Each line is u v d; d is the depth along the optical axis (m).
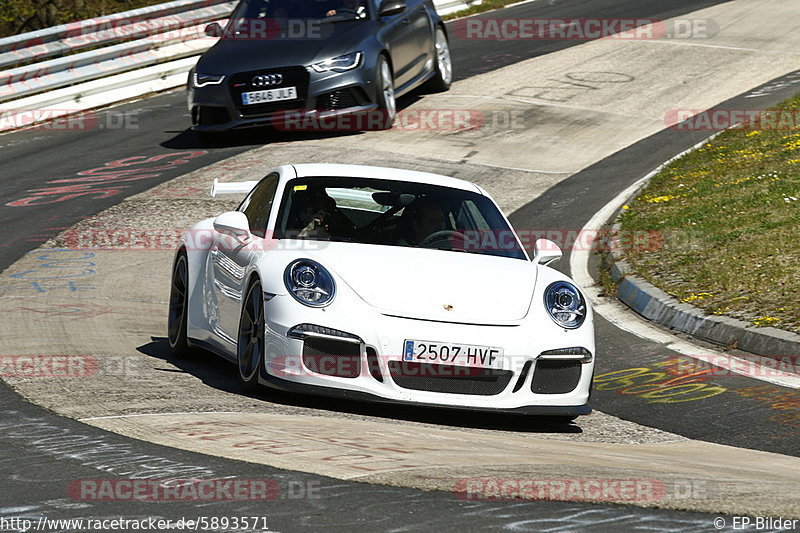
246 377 21.58
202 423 17.64
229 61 52.41
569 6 91.38
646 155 51.78
